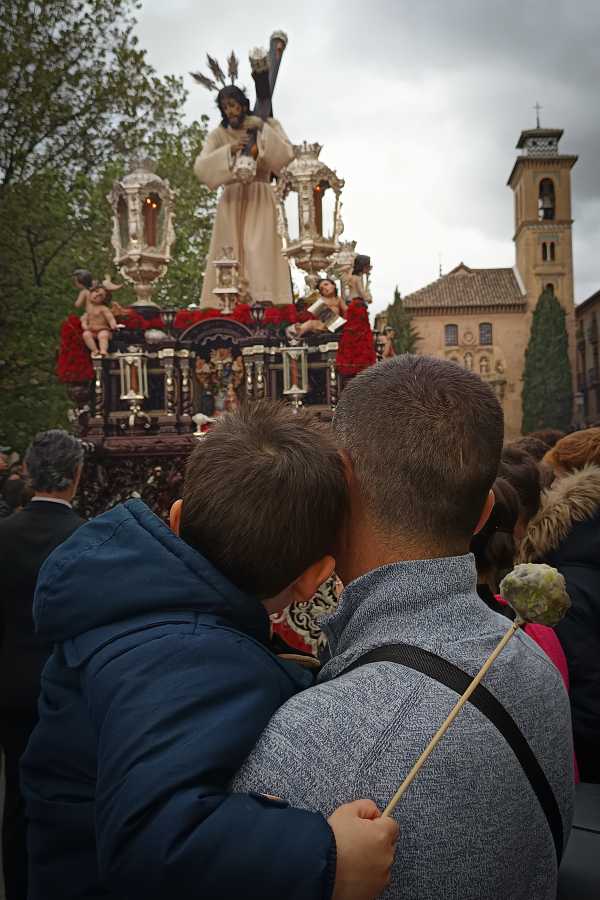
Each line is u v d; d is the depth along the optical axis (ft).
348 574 4.33
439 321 214.28
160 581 3.75
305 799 3.21
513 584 3.61
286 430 4.21
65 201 60.70
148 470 27.27
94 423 27.50
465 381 4.09
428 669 3.55
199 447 4.28
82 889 3.71
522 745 3.56
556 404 195.62
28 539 11.39
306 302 32.19
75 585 3.79
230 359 28.45
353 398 4.20
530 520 9.04
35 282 59.82
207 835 2.93
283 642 5.68
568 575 7.52
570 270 213.46
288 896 2.87
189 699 3.27
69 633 3.77
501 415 4.13
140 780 3.06
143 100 62.08
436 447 3.87
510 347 212.64
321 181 32.09
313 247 31.71
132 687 3.33
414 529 3.95
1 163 58.08
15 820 10.94
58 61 57.62
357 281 33.71
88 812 3.68
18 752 11.12
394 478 3.93
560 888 4.78
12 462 27.68
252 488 3.96
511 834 3.44
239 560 4.00
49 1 56.44
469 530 4.05
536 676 3.91
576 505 7.88
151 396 29.09
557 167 215.92
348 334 27.25
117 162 64.03
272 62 33.55
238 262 30.91
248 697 3.41
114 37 59.57
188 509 4.18
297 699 3.53
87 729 3.73
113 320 28.09
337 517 4.15
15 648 11.18
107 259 64.34
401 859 3.22
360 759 3.28
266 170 34.01
